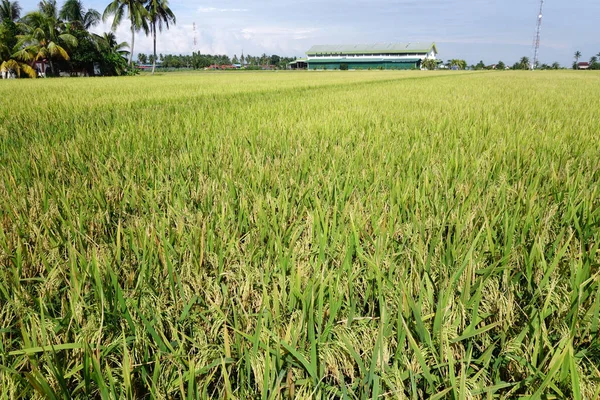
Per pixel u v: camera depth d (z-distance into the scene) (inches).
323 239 74.2
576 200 94.7
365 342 55.3
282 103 364.8
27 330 56.7
